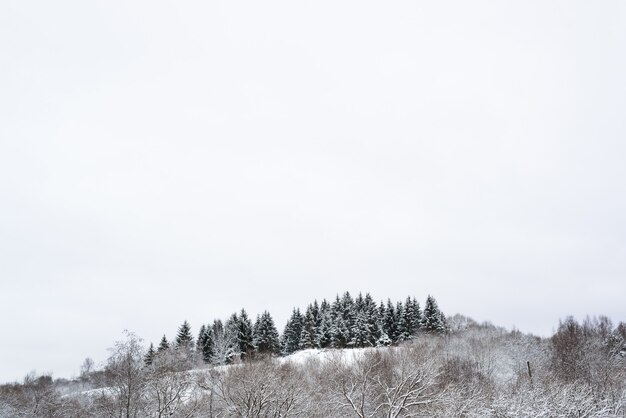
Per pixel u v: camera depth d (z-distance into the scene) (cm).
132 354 3147
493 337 6153
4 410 4350
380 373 2909
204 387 3325
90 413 3525
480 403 2756
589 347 4859
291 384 2892
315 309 8550
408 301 7925
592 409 2661
